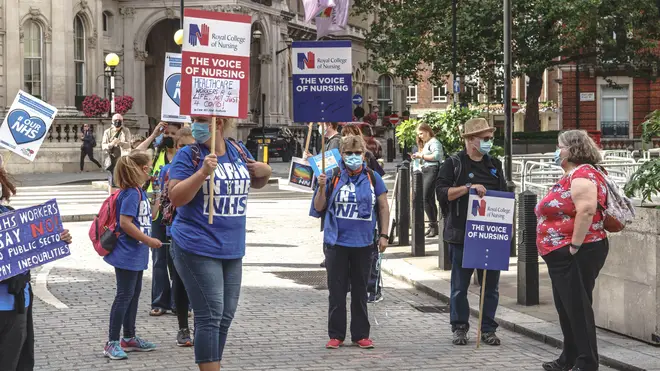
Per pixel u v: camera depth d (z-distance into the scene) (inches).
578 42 1589.6
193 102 264.7
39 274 516.7
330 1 820.0
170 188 262.4
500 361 330.0
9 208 242.7
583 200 295.4
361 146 351.6
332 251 350.0
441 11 1642.5
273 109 2346.2
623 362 315.3
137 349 341.1
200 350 263.0
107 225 328.5
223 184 265.9
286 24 2447.1
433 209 663.1
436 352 344.8
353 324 352.8
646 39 1679.4
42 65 1654.8
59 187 1162.6
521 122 3348.9
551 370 315.0
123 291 330.0
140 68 2126.0
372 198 352.5
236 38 268.7
